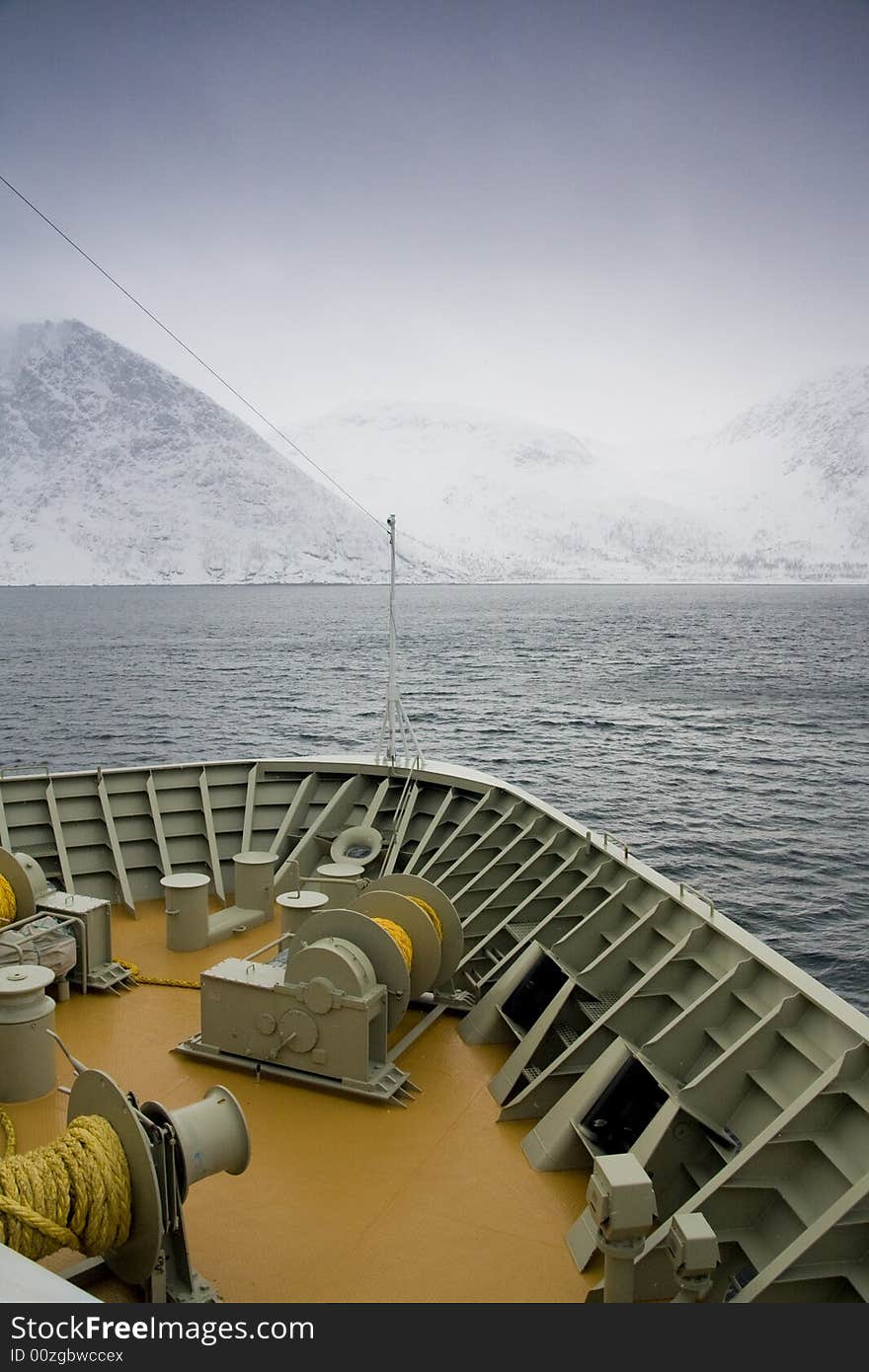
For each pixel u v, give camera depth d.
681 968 7.64
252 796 13.50
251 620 140.25
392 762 13.99
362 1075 7.55
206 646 105.69
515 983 8.76
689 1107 6.09
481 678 80.56
